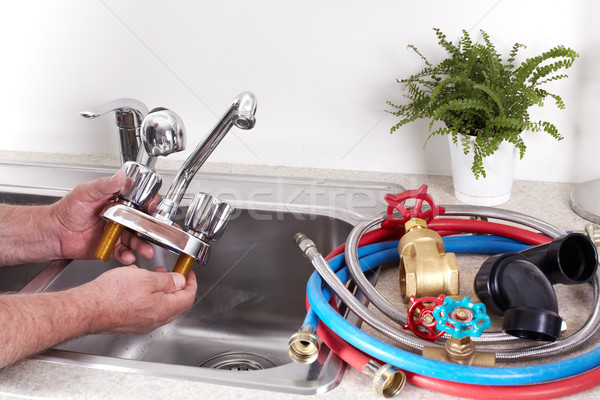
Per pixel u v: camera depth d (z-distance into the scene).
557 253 0.80
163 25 1.22
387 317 0.89
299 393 0.73
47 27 1.26
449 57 1.13
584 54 1.08
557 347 0.75
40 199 1.22
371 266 0.95
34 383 0.74
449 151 1.22
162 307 0.85
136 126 1.05
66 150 1.38
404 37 1.14
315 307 0.80
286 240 1.20
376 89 1.19
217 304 1.24
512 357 0.75
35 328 0.72
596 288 0.84
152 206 0.99
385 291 0.94
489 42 1.05
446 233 1.03
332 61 1.18
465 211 1.01
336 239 1.16
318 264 0.87
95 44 1.26
